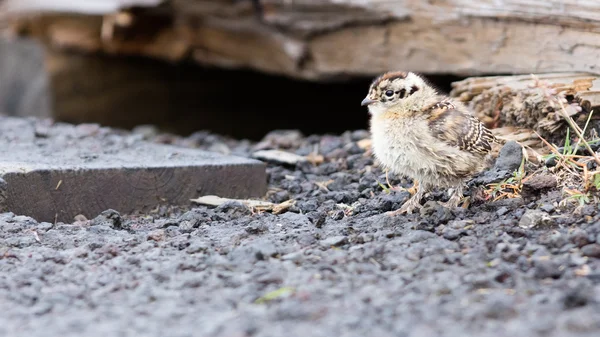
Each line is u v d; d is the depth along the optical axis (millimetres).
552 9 12805
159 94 24359
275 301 7402
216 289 7855
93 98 24234
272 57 18656
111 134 16859
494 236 8984
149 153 13531
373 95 10570
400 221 10047
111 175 11477
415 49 15312
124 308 7438
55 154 13195
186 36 20344
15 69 24938
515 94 12305
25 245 9578
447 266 8148
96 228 10273
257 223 10453
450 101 10914
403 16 15258
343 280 7902
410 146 10188
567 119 10844
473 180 11125
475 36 14148
